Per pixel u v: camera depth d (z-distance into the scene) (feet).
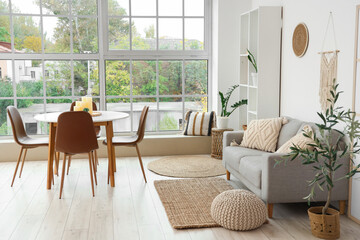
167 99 20.95
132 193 13.99
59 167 17.67
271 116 16.92
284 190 11.50
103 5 20.02
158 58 20.68
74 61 20.06
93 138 13.74
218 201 11.10
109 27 20.20
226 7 19.70
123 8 20.27
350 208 11.67
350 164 11.57
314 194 11.62
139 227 11.03
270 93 16.79
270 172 11.41
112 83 20.47
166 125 21.04
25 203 12.98
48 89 19.95
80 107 15.58
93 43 20.12
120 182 15.34
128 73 20.56
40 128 20.03
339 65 12.50
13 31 19.45
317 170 11.55
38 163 18.39
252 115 18.34
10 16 19.34
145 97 20.77
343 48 12.28
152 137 19.77
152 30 20.61
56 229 10.92
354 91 11.29
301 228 10.98
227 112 19.49
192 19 20.85
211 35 20.93
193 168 17.25
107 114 16.12
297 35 15.07
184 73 21.01
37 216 11.86
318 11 13.71
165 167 17.38
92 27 20.04
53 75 19.94
